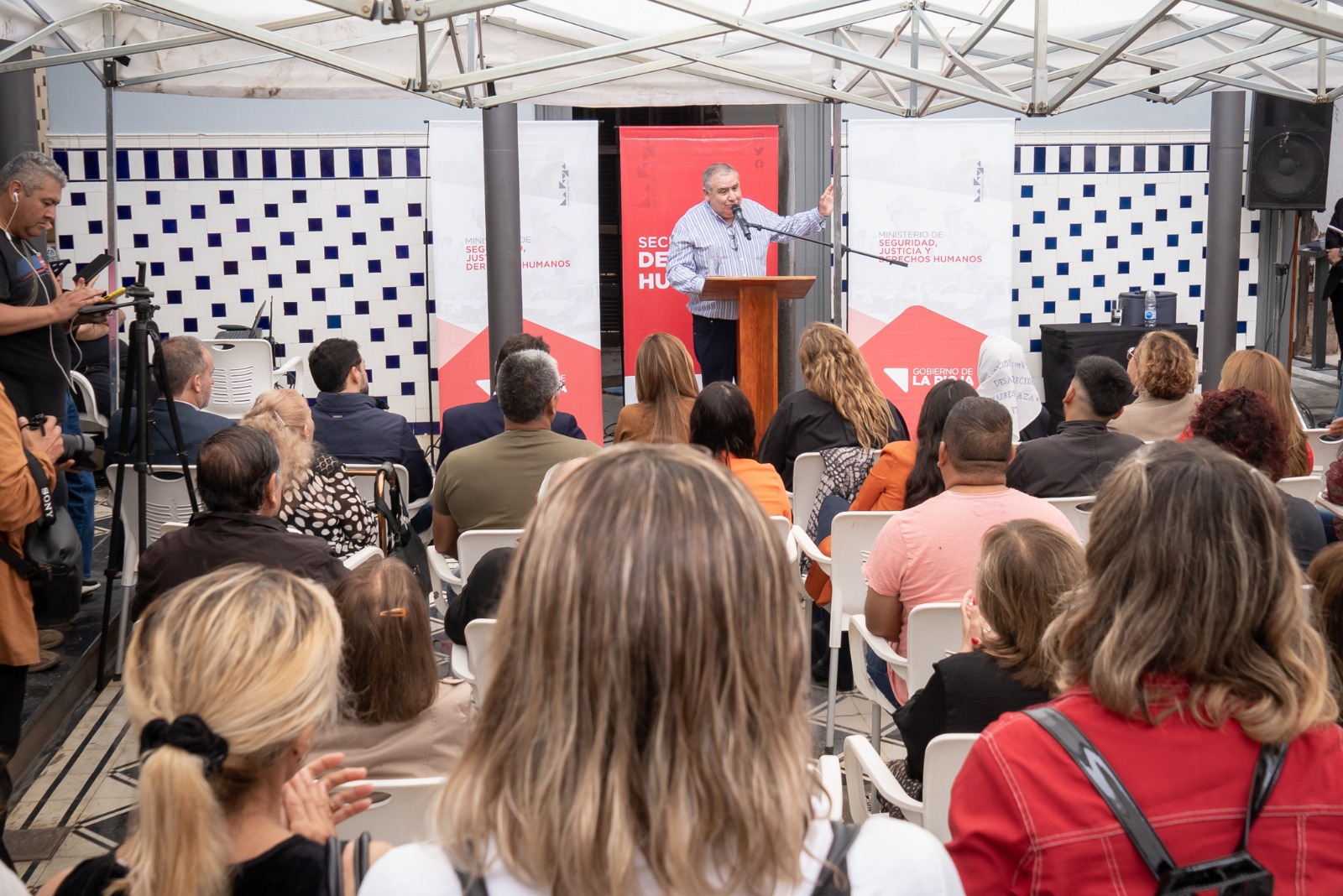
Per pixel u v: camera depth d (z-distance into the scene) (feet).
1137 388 16.14
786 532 13.66
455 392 27.02
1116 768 4.47
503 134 23.50
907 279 27.12
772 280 21.29
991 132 26.68
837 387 16.26
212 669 4.34
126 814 12.52
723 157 27.02
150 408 16.34
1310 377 34.24
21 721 13.34
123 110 27.43
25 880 11.25
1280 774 4.43
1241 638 4.47
